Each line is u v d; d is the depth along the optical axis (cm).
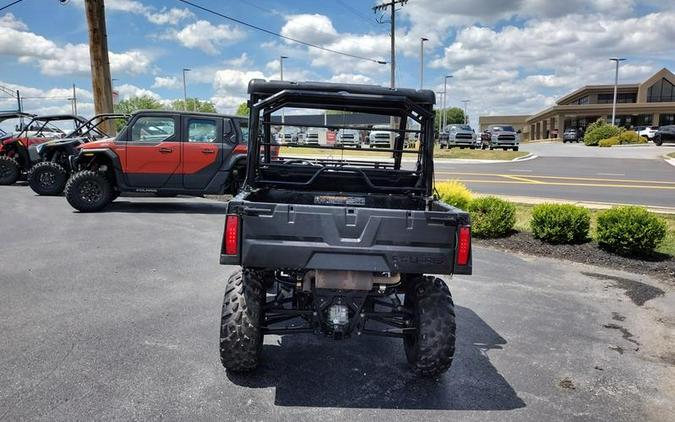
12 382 377
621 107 7056
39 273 650
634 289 660
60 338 456
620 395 395
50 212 1096
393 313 402
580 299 621
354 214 355
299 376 404
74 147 1345
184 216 1086
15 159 1586
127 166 1087
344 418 348
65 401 353
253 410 353
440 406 369
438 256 362
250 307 380
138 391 371
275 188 504
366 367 425
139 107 8519
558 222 868
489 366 437
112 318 507
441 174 2230
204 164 1108
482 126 11656
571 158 3241
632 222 795
